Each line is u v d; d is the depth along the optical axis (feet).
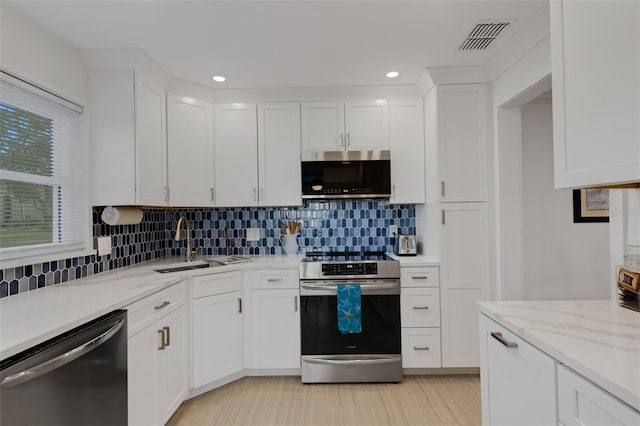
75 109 7.13
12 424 3.45
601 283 10.34
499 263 8.46
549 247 10.41
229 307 8.43
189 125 9.18
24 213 6.00
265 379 8.75
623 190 4.68
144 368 5.84
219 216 10.78
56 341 4.02
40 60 6.25
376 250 10.69
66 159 6.99
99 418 4.68
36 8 5.71
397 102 9.61
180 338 7.31
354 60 7.99
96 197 7.51
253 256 10.35
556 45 3.91
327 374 8.47
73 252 6.82
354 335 8.55
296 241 10.64
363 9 6.03
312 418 7.02
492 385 4.44
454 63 8.25
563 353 3.03
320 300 8.55
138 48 7.25
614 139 3.12
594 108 3.37
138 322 5.66
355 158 9.45
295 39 7.00
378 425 6.77
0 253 5.45
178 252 10.77
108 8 5.79
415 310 8.63
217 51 7.45
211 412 7.27
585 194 10.39
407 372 8.81
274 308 8.70
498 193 8.48
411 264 8.61
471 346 8.62
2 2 5.51
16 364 3.47
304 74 8.71
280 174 9.68
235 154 9.68
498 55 7.78
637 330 3.55
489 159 8.67
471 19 6.40
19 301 5.14
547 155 10.41
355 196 9.47
